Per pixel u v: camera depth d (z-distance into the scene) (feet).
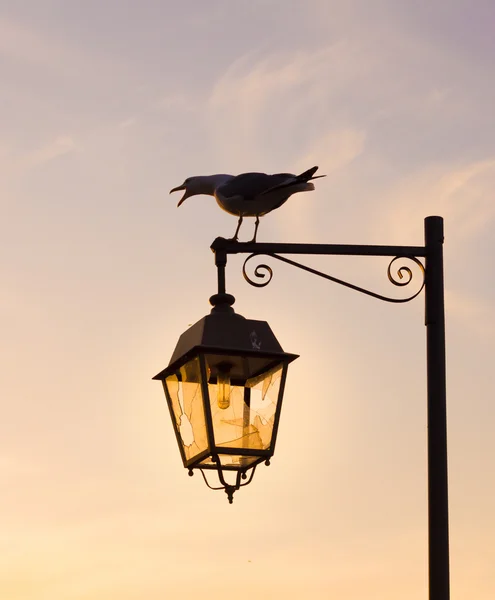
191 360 31.22
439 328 32.89
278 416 30.99
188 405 31.37
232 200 34.94
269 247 33.35
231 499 30.71
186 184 38.04
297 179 34.42
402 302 33.30
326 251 33.37
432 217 33.65
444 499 31.35
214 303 32.94
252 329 31.58
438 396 32.27
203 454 30.50
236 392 30.91
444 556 30.89
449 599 30.55
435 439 31.99
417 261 33.35
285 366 31.42
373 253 33.32
